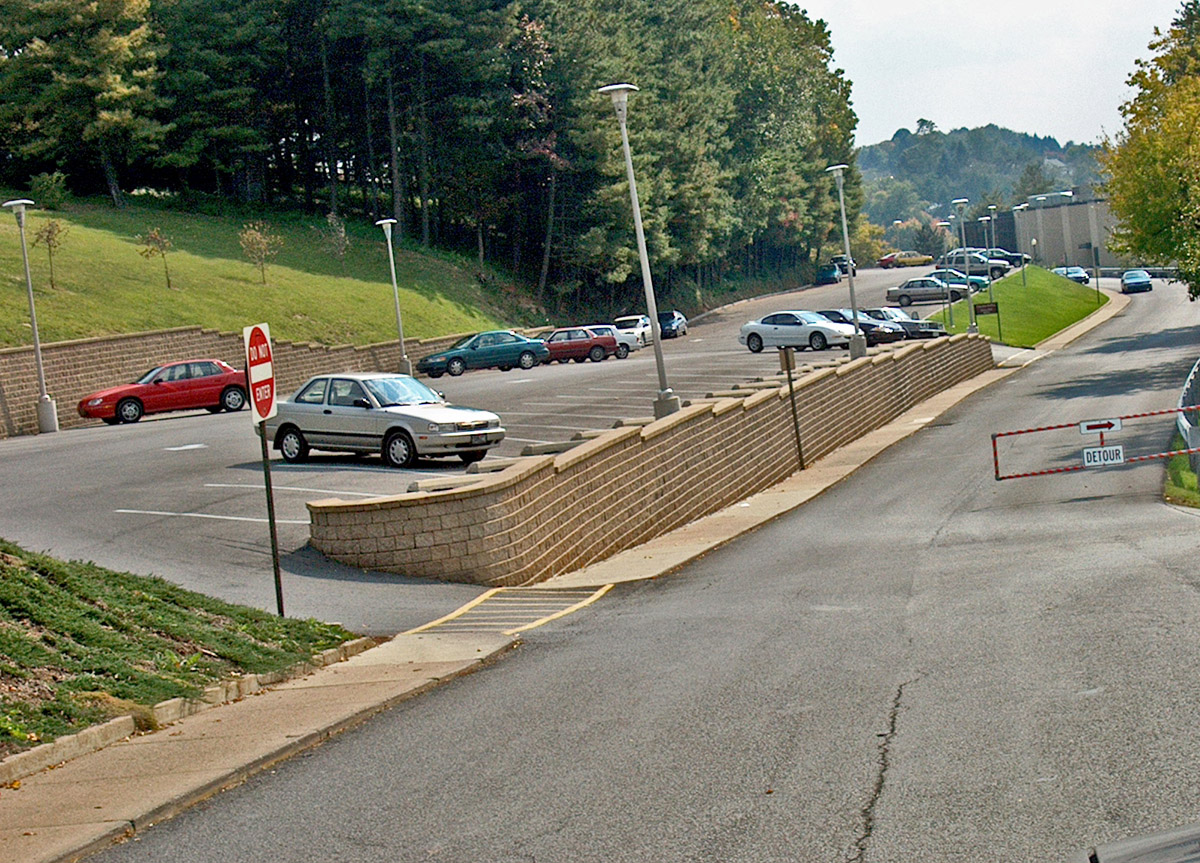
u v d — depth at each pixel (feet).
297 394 88.48
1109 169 173.88
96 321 154.20
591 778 24.73
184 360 146.41
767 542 66.85
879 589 46.14
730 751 25.79
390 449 84.48
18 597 35.73
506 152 246.06
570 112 252.42
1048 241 472.85
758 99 347.36
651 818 22.08
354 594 51.24
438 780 25.58
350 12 237.86
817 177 411.13
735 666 34.01
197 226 222.48
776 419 101.09
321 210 270.26
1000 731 25.50
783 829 20.97
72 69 216.74
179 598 41.93
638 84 263.70
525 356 189.88
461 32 241.96
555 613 47.75
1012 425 121.29
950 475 91.45
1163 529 56.29
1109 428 75.66
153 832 23.68
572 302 279.28
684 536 73.10
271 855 21.81
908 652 33.94
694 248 290.76
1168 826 19.47
